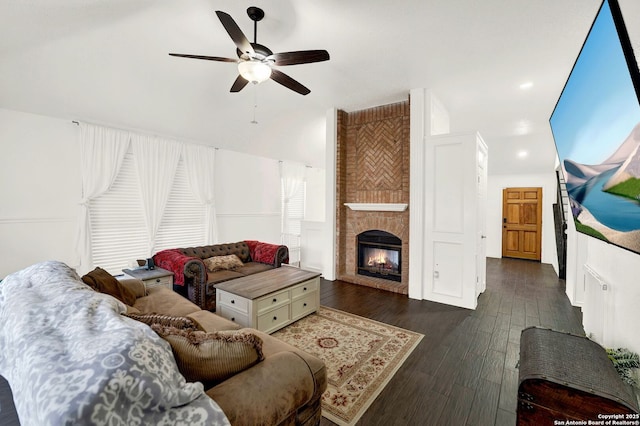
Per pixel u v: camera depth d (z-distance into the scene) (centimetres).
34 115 336
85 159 368
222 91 399
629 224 132
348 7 232
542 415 134
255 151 587
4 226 320
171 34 269
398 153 440
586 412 125
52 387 72
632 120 113
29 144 333
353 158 489
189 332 119
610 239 162
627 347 171
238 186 574
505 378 213
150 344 93
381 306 367
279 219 665
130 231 415
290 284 306
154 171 434
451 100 419
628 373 152
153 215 432
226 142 526
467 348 258
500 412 179
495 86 372
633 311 164
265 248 454
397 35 268
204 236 511
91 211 379
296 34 268
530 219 689
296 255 702
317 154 698
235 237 570
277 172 661
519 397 139
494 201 732
